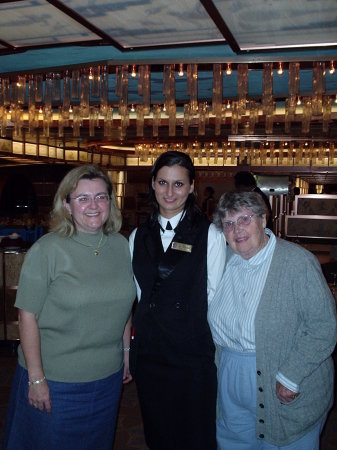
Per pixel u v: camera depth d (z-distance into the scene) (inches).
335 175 506.0
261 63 152.3
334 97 203.5
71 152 442.0
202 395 76.6
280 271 65.7
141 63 158.6
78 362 70.2
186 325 75.9
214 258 75.7
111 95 228.5
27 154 384.5
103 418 74.0
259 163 452.8
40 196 423.5
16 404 72.6
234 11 113.2
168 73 161.9
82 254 71.3
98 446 74.5
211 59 153.0
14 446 72.2
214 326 73.4
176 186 76.2
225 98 217.9
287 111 186.1
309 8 111.0
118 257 75.9
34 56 162.6
